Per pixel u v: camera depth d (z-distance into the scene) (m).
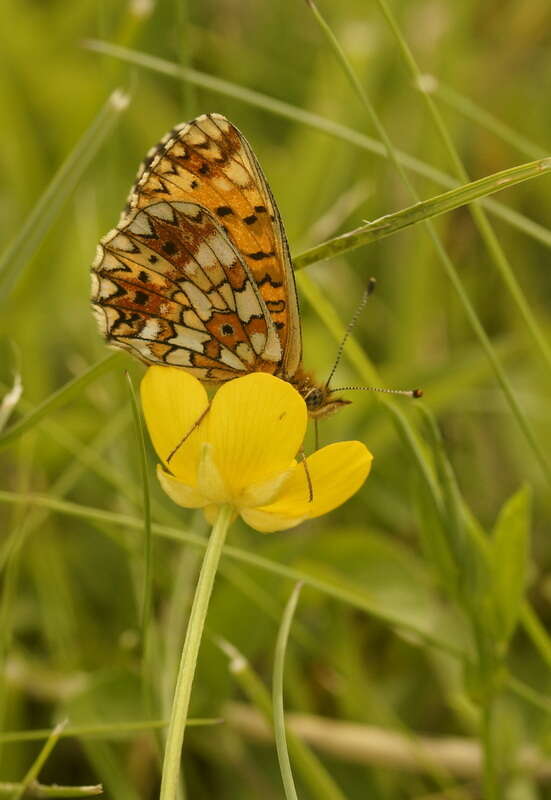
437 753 0.31
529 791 0.31
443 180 0.31
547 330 0.34
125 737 0.31
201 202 0.30
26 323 0.33
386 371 0.34
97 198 0.34
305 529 0.33
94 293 0.30
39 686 0.32
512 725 0.31
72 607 0.32
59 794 0.29
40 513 0.32
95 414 0.33
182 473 0.29
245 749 0.32
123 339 0.30
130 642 0.31
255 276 0.30
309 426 0.33
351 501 0.33
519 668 0.32
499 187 0.29
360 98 0.31
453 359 0.33
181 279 0.30
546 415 0.34
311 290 0.30
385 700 0.32
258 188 0.30
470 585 0.30
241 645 0.31
